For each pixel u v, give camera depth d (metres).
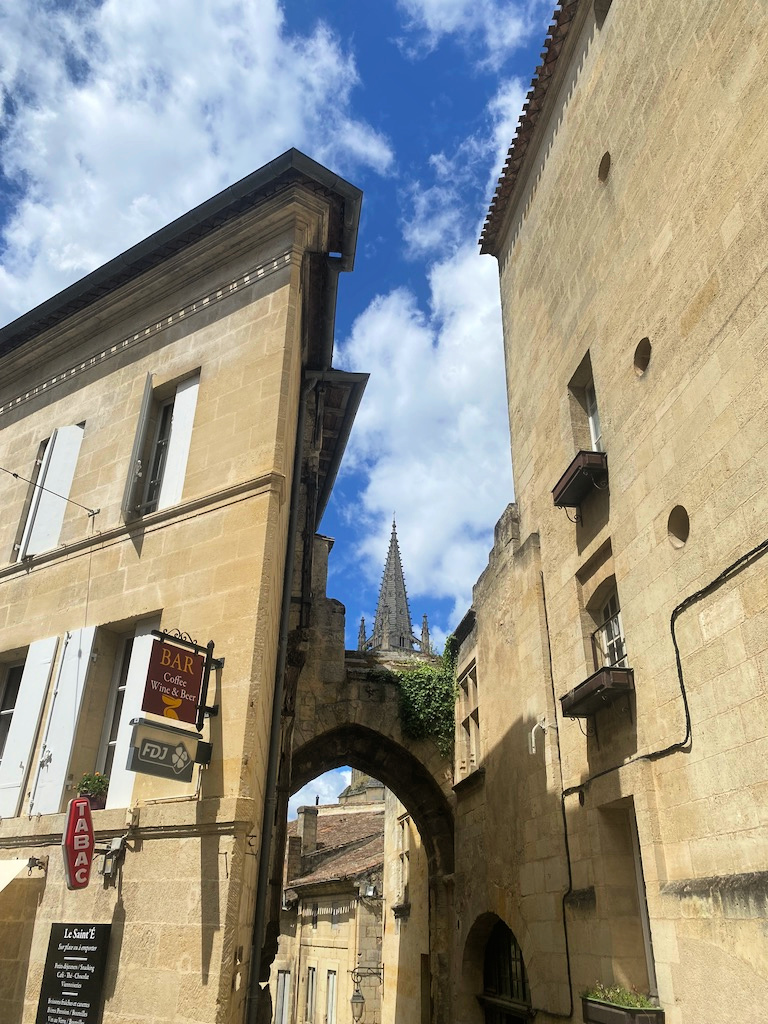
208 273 10.81
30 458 11.62
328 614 18.34
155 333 10.97
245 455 8.89
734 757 6.13
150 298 11.30
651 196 8.42
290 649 15.10
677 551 7.30
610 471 8.97
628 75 9.27
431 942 16.67
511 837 11.99
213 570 8.38
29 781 8.63
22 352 12.40
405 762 18.12
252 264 10.30
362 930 24.31
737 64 6.85
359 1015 22.27
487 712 14.23
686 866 6.75
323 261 11.67
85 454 10.73
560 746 10.07
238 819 6.86
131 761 6.58
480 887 13.70
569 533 10.28
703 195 7.29
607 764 8.56
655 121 8.47
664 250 8.02
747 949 5.64
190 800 7.26
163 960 6.71
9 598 10.38
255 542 8.19
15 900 7.97
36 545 10.48
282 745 14.42
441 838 17.30
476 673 15.69
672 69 8.14
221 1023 6.22
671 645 7.27
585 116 10.70
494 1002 13.09
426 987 17.80
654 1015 6.75
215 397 9.66
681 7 8.01
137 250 10.80
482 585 15.09
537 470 11.98
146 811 7.44
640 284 8.55
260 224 10.31
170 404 10.52
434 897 17.03
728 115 6.95
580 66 10.98
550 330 11.71
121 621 8.95
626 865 8.37
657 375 7.95
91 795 8.05
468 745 16.80
